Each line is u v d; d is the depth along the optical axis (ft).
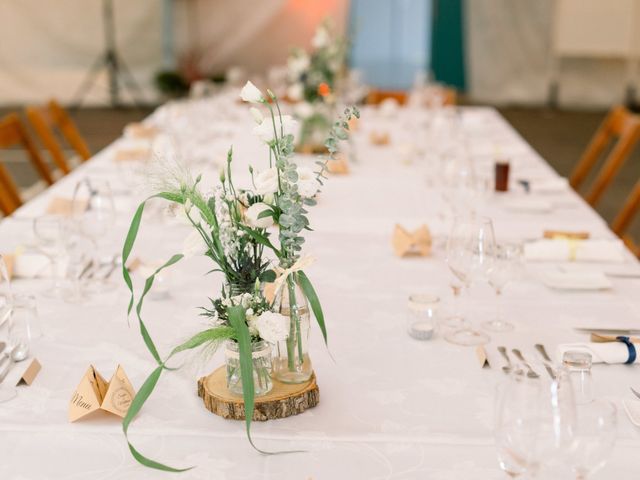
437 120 13.65
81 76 36.19
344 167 11.41
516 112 35.53
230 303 4.66
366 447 4.62
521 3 36.09
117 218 9.09
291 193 4.60
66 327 6.26
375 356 5.78
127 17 35.83
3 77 36.01
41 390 5.28
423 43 37.70
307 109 12.71
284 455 4.55
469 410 5.04
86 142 27.43
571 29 35.27
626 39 35.06
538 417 3.68
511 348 5.89
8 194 11.62
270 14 36.63
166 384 5.35
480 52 36.83
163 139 11.51
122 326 6.29
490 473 4.38
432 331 6.06
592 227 8.99
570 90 37.09
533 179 11.15
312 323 6.32
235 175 11.13
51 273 7.32
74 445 4.66
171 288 7.09
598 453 3.70
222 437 4.72
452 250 6.09
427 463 4.47
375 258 7.93
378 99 19.89
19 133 12.67
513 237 8.59
